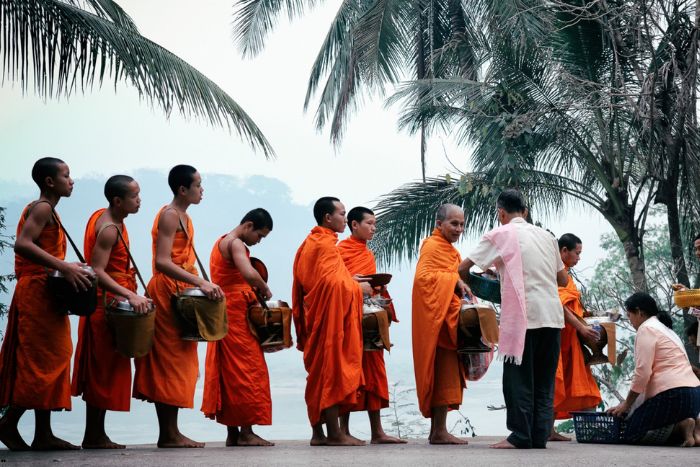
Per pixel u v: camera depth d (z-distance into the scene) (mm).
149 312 5586
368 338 6449
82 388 5746
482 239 6023
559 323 5871
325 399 6094
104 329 5715
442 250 6527
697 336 7168
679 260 12273
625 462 4555
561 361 7281
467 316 6141
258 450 5520
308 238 6406
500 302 6281
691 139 11867
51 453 5191
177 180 6027
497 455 5000
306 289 6352
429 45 18094
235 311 6211
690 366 6695
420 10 17516
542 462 4516
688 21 11328
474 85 14242
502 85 13664
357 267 6949
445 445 6250
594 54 12750
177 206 6031
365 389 6551
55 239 5586
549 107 13070
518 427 5734
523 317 5730
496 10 13781
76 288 5371
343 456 4887
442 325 6285
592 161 13531
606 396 15773
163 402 5797
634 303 7035
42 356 5441
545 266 5914
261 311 6199
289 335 6285
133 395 5859
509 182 13516
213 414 6211
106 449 5680
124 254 5797
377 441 6578
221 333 5836
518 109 13516
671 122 11836
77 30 8711
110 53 8867
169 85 9328
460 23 17484
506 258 5867
